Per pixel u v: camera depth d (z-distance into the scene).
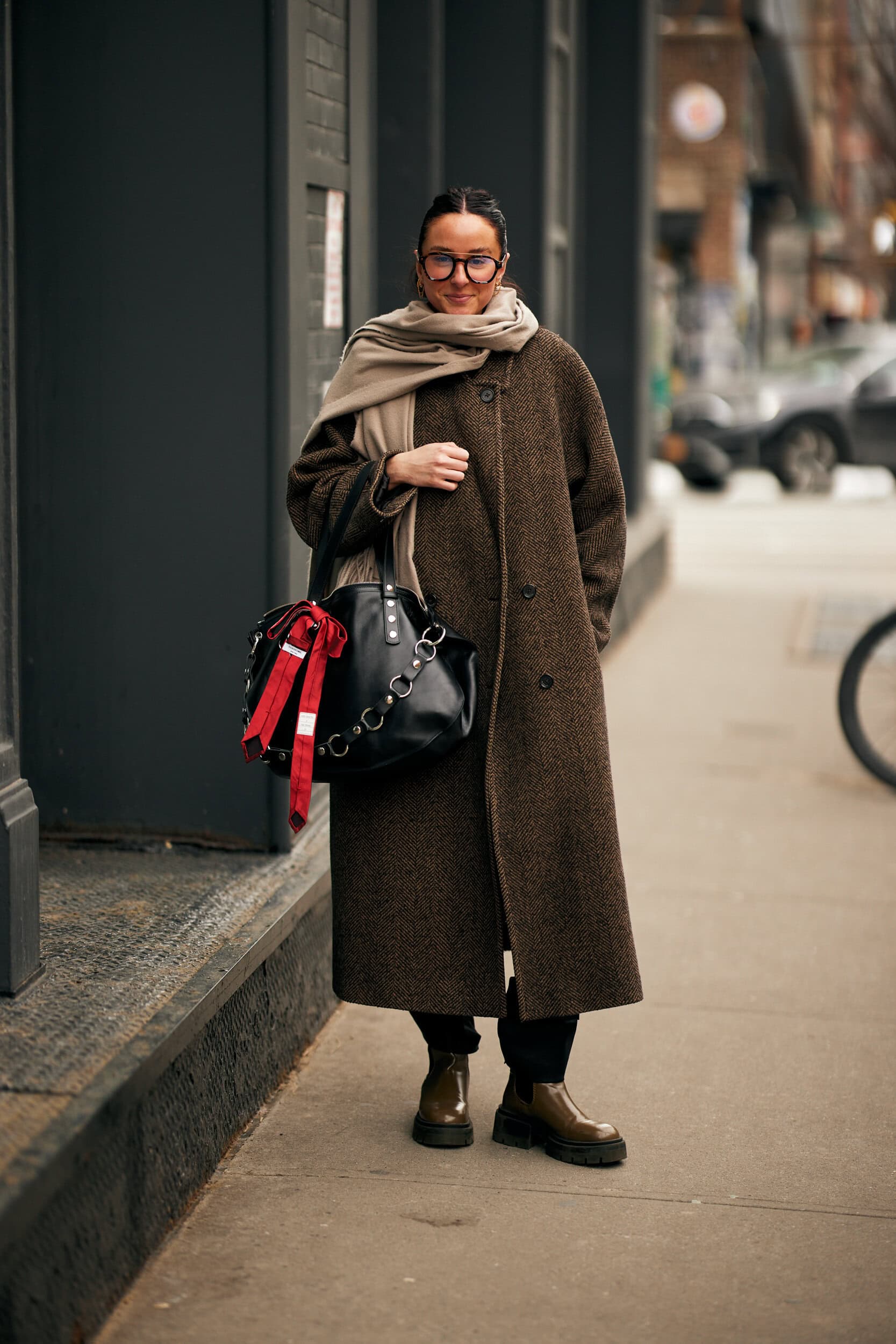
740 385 18.34
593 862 3.24
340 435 3.27
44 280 4.26
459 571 3.20
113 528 4.30
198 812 4.35
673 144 25.97
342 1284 2.90
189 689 4.32
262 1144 3.45
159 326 4.23
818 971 4.52
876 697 7.14
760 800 6.25
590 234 9.82
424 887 3.26
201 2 4.11
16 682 3.23
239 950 3.48
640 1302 2.86
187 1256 2.98
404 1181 3.29
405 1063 3.90
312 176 4.43
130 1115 2.85
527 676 3.19
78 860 4.24
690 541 13.97
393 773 3.10
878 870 5.43
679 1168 3.37
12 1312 2.39
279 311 4.18
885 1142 3.50
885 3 35.91
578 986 3.27
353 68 4.76
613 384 10.03
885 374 17.53
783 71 32.56
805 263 43.66
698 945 4.72
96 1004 3.13
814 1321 2.80
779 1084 3.79
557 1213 3.17
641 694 8.03
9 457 3.19
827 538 14.16
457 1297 2.86
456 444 3.19
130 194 4.20
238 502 4.26
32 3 4.17
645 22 9.62
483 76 7.46
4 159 3.13
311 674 3.06
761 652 9.05
